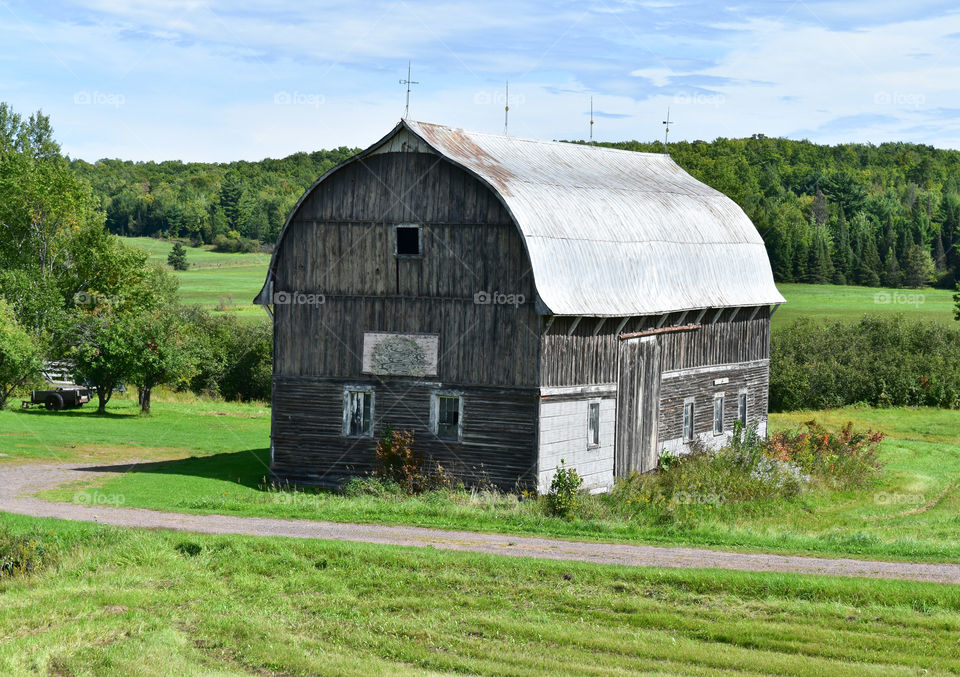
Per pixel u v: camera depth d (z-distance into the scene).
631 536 28.30
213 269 181.12
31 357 64.12
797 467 41.16
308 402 38.31
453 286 36.28
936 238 178.38
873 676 18.89
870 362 71.44
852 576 23.91
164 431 55.53
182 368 62.53
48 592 23.64
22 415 59.31
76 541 26.64
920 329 79.38
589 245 37.28
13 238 74.38
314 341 38.22
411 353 36.81
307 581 24.19
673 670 19.34
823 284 158.00
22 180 73.62
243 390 81.31
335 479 37.88
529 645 20.58
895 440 55.06
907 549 26.83
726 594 22.86
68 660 19.92
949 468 46.25
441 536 27.97
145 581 24.42
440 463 36.44
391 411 37.19
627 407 39.16
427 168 36.62
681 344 42.91
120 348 60.69
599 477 37.72
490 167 37.53
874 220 183.62
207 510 31.45
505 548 26.62
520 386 35.31
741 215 48.66
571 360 36.31
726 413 46.94
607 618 21.81
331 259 37.97
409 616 22.17
